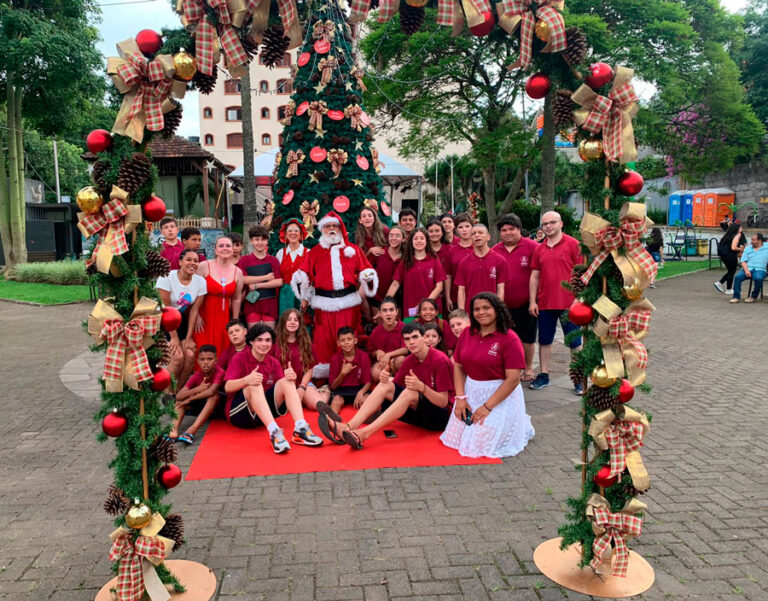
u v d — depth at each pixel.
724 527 3.38
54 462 4.55
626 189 2.68
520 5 2.74
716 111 17.14
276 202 7.44
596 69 2.64
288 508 3.69
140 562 2.69
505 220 6.62
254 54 3.02
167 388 2.81
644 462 4.37
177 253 6.50
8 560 3.13
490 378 4.62
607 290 2.79
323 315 6.34
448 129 16.67
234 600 2.75
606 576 2.87
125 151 2.61
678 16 14.20
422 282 6.45
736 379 6.71
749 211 28.78
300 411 4.94
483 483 4.05
